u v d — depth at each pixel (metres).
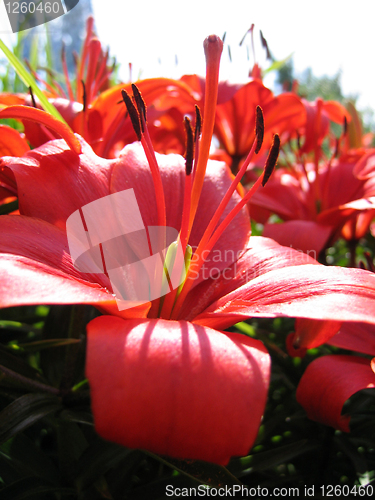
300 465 0.20
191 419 0.09
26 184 0.14
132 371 0.09
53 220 0.14
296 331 0.15
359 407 0.19
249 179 0.35
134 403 0.09
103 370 0.09
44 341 0.16
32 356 0.24
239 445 0.09
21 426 0.13
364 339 0.17
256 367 0.10
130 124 0.23
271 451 0.17
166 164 0.18
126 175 0.16
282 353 0.21
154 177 0.14
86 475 0.14
